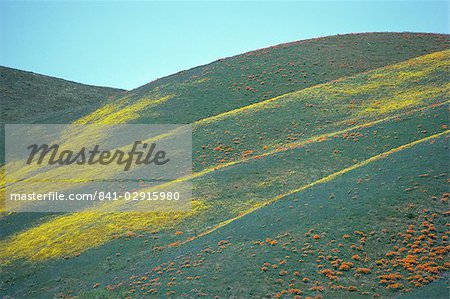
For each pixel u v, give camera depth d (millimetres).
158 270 42438
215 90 99000
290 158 63781
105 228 54406
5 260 52906
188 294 36969
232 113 84438
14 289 46906
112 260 47625
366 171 52906
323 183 52969
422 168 50531
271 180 58938
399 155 54812
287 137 73125
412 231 41844
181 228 51875
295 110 82250
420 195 46219
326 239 42062
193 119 86375
